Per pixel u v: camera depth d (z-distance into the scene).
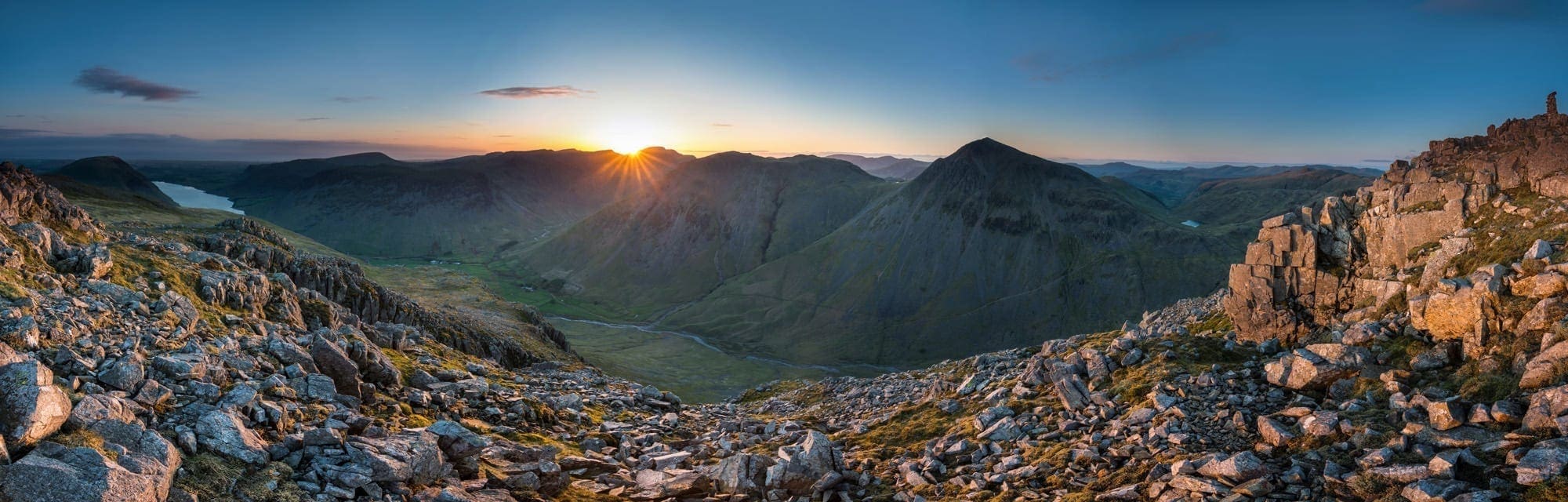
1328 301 41.91
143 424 20.95
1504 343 28.52
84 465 16.81
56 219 55.97
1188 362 40.28
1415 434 25.39
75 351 25.36
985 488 31.61
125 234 63.69
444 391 42.88
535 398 47.50
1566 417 22.23
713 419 60.12
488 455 30.69
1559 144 36.16
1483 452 23.12
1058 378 42.66
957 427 42.22
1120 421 34.78
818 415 61.12
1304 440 28.16
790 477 33.03
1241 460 26.45
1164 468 28.27
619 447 41.69
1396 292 37.78
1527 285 29.34
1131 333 46.84
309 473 22.14
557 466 30.73
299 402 28.88
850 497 32.97
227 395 25.44
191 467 20.09
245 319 45.41
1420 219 39.59
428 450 26.03
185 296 43.78
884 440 43.97
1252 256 45.28
